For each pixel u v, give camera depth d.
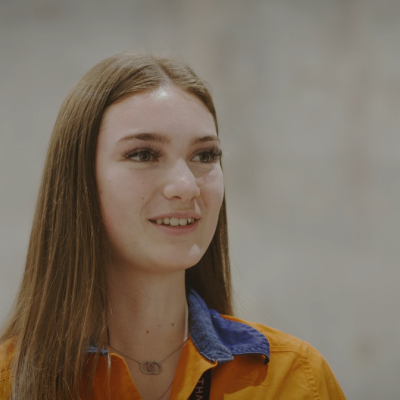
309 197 4.44
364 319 4.23
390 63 4.52
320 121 4.51
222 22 4.47
